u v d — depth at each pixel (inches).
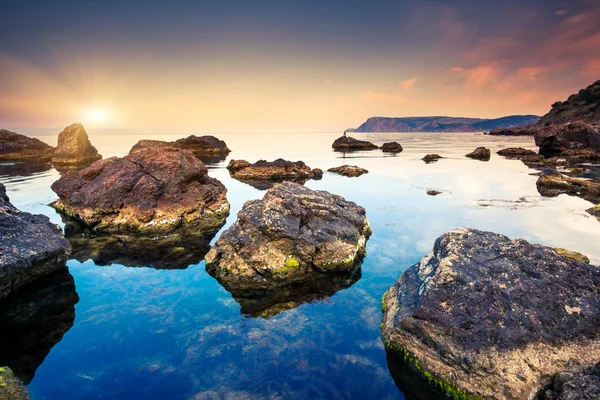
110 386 288.4
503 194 1011.3
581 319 292.4
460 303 311.7
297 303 422.3
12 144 2252.7
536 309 302.2
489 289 316.5
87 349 336.5
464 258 352.2
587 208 828.6
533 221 725.9
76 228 741.3
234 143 4672.7
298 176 1455.5
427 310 314.2
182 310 406.9
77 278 495.5
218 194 903.7
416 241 621.6
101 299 434.0
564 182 1077.8
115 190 751.1
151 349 335.9
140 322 382.3
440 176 1379.2
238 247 516.1
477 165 1742.1
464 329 298.7
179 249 622.8
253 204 589.0
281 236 513.0
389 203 908.6
